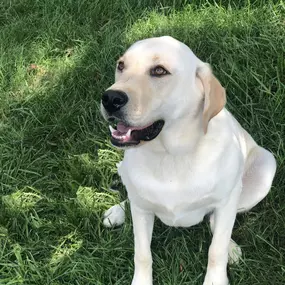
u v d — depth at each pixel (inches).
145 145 35.1
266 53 54.3
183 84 33.1
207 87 33.5
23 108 56.1
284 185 45.6
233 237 43.7
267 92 50.8
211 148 35.0
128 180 36.9
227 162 35.7
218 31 57.2
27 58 62.2
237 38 56.0
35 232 45.1
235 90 52.0
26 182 49.8
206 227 43.5
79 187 48.2
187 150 34.7
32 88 58.8
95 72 58.1
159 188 35.8
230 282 40.0
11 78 59.7
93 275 40.9
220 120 35.9
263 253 41.4
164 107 32.9
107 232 44.3
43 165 51.4
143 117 31.9
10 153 52.4
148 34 59.9
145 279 39.3
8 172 50.2
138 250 39.0
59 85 57.8
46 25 65.3
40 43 63.6
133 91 31.6
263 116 50.1
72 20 65.8
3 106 57.1
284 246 42.1
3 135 54.2
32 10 69.5
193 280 39.5
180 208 36.7
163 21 60.5
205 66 34.1
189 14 60.5
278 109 50.3
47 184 49.5
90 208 46.1
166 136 34.2
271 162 42.4
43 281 41.3
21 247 43.6
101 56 58.7
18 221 46.0
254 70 52.9
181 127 34.1
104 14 65.7
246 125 50.1
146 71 32.7
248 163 42.5
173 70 32.6
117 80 34.9
